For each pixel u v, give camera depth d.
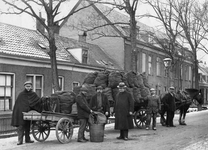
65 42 26.06
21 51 18.89
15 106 10.20
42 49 21.48
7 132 13.61
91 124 10.53
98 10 32.09
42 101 10.52
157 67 39.00
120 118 10.77
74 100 11.03
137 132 13.11
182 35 30.45
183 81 47.34
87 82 12.76
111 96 12.40
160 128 14.70
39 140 10.69
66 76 22.30
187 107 16.67
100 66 26.28
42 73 20.00
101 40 33.16
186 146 9.48
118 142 10.41
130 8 21.56
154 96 14.02
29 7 15.91
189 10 28.77
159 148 9.17
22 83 18.39
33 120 10.25
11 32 20.84
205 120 19.75
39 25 24.80
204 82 58.88
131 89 13.17
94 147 9.43
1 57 16.89
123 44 31.78
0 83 17.02
